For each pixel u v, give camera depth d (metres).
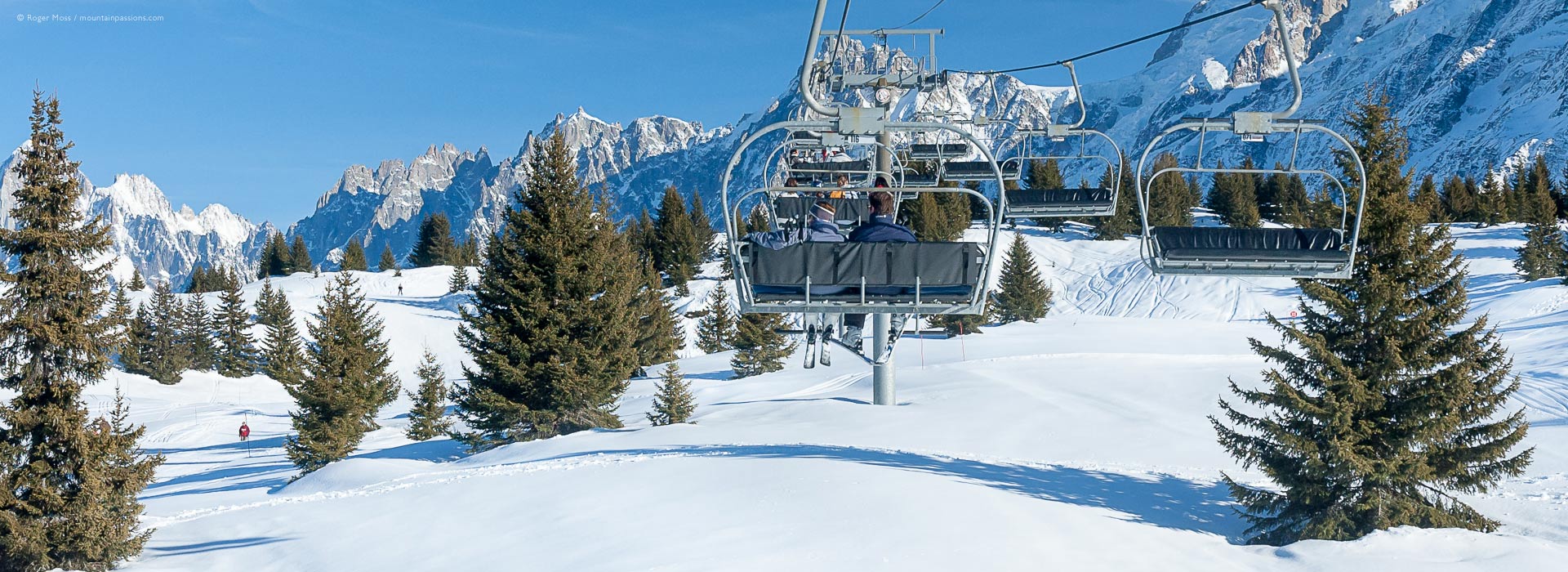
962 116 21.77
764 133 11.72
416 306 103.44
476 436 36.47
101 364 21.41
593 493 20.64
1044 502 18.47
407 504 22.06
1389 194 17.89
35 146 21.22
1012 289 79.31
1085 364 49.19
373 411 43.16
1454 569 15.47
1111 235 114.06
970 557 14.59
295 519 22.45
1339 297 17.84
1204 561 15.67
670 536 16.55
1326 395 18.09
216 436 58.78
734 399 46.03
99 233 21.67
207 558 19.92
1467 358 17.89
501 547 17.20
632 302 46.50
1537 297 71.44
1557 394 37.19
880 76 21.81
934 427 31.59
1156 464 25.34
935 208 96.69
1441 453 18.16
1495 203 125.38
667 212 106.56
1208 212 155.38
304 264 166.62
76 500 20.44
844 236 13.34
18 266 21.31
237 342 92.56
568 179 36.84
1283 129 12.77
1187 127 12.91
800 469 20.83
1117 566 14.70
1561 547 16.48
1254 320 75.06
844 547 15.16
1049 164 133.38
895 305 12.34
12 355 20.91
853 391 44.69
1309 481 18.12
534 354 36.03
